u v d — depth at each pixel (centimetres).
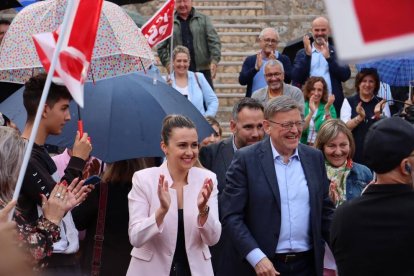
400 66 1514
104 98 870
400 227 554
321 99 1435
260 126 913
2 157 625
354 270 566
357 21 327
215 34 1761
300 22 2262
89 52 581
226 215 772
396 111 1566
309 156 784
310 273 770
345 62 329
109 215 811
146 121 861
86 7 579
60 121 704
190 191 743
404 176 566
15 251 296
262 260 746
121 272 809
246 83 1647
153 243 734
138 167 832
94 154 831
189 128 745
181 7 1752
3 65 778
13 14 2166
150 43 1298
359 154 1369
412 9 326
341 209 574
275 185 766
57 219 629
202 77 1522
